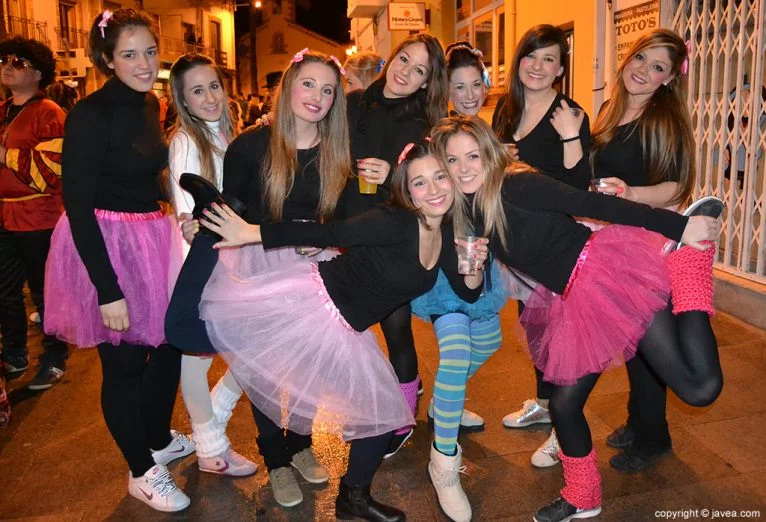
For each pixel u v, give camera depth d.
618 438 3.07
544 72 2.91
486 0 8.87
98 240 2.43
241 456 3.06
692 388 2.30
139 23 2.51
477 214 2.43
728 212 4.79
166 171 2.72
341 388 2.38
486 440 3.23
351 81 4.20
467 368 2.60
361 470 2.56
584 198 2.21
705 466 2.87
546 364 2.61
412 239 2.35
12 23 17.59
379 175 2.72
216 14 32.84
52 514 2.74
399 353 3.05
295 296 2.42
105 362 2.66
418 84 3.04
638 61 2.82
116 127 2.51
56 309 2.65
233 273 2.59
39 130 3.97
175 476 3.03
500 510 2.67
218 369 4.32
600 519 2.55
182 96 2.75
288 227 2.32
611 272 2.30
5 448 3.31
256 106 15.19
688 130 2.80
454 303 2.71
